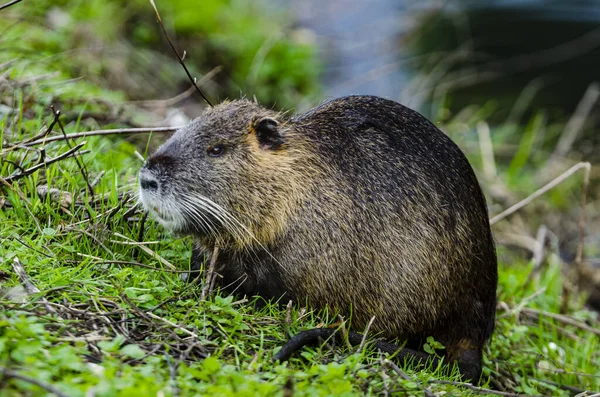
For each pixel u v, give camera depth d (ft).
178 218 30.09
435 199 31.09
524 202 42.91
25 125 36.04
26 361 21.39
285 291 30.63
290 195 30.42
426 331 31.45
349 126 31.58
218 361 24.58
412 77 80.69
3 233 29.17
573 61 83.30
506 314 38.52
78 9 59.98
